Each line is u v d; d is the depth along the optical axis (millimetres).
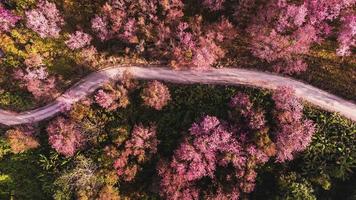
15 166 63625
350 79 57500
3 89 65125
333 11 53781
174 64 58844
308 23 54375
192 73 60656
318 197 56625
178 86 60625
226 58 60031
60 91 64000
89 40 61438
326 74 58031
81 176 58438
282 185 55844
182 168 55406
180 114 59938
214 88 59781
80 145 60531
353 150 56344
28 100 64812
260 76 59375
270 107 57844
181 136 59094
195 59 57094
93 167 59062
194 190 56062
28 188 63188
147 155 58656
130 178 58312
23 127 63781
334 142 56938
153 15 57844
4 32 63781
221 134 54875
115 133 59719
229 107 58531
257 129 55250
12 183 63562
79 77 63594
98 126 61125
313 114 57938
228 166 56875
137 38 59094
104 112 61562
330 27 54875
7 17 61969
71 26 62625
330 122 57438
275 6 53938
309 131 55125
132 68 62125
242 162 55281
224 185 56562
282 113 55062
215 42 58594
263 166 57312
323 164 56562
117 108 61156
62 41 63125
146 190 59188
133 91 60969
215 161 55812
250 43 58531
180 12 57469
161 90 58125
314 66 58156
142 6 57312
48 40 63406
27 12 60438
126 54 61875
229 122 57156
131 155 58625
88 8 61469
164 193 56281
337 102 57938
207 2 56906
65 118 63125
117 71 62656
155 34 58562
